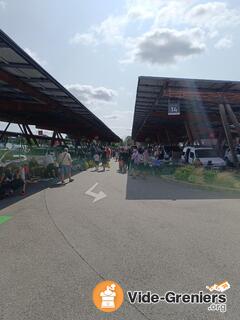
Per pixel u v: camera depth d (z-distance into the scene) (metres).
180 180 15.92
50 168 17.75
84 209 9.12
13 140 20.11
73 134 56.44
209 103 21.88
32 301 3.83
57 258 5.24
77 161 25.22
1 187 10.89
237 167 19.66
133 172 19.12
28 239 6.25
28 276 4.54
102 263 5.03
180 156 25.92
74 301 3.84
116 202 10.28
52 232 6.75
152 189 13.51
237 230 6.91
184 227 7.16
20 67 13.41
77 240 6.20
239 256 5.35
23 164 13.59
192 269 4.80
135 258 5.25
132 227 7.17
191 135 29.36
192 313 3.60
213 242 6.08
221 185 13.52
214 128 31.17
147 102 23.78
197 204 10.01
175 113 19.72
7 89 18.19
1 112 25.66
